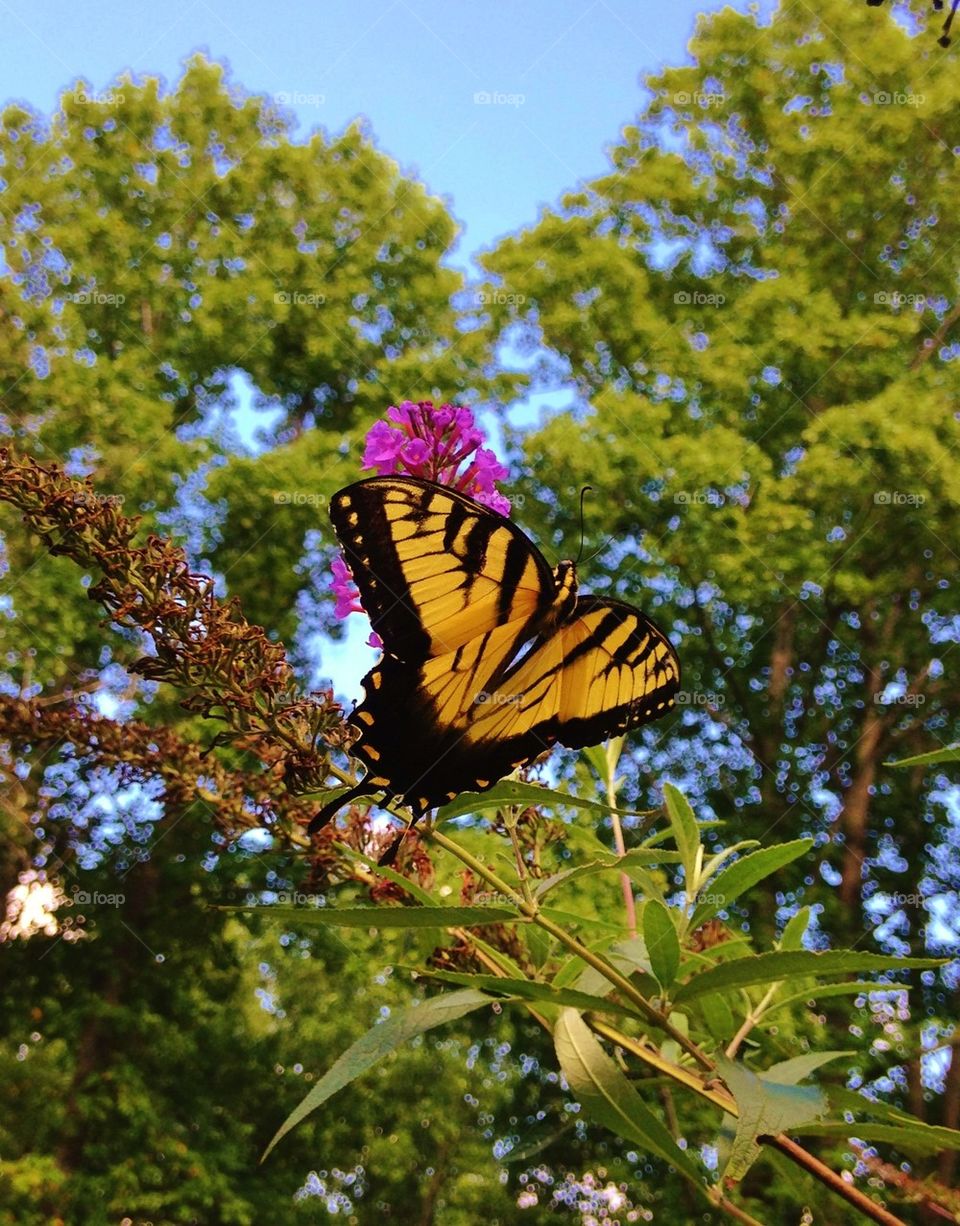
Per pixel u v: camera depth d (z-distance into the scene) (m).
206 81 13.41
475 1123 14.98
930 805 12.52
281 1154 11.66
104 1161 10.20
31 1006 10.50
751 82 13.41
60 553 1.59
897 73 13.15
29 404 11.13
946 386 12.02
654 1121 1.55
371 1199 16.27
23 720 2.01
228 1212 9.84
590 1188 12.08
